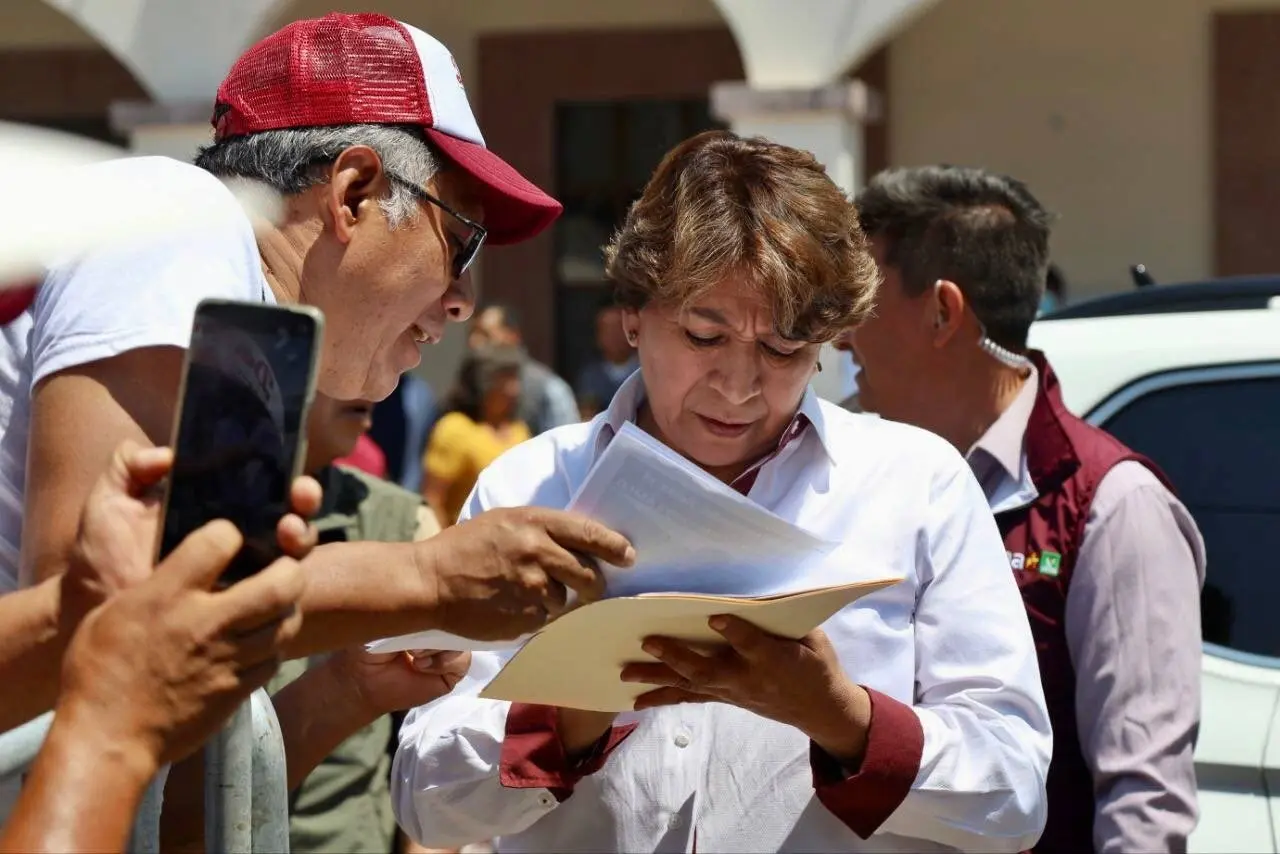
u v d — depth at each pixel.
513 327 8.93
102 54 10.45
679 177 2.01
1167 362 3.14
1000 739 1.97
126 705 1.13
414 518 3.11
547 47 10.23
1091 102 9.41
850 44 7.58
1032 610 2.57
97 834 1.10
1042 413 2.68
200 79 8.14
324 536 3.00
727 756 2.03
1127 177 9.40
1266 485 3.04
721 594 1.69
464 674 2.12
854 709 1.84
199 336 1.18
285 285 1.83
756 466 2.09
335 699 2.11
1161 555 2.51
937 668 2.02
